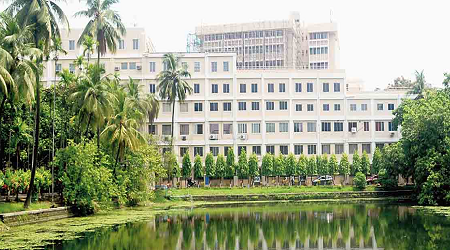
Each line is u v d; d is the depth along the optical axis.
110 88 57.25
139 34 95.19
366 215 51.09
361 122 93.25
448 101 65.19
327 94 93.62
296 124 93.38
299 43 163.88
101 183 52.12
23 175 46.94
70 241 34.09
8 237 35.66
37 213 45.19
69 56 93.44
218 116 93.31
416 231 38.72
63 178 50.62
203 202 73.50
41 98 57.75
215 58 94.44
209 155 87.75
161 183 88.38
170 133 93.50
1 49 38.81
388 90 100.44
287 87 93.94
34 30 47.25
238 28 160.50
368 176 88.94
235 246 33.38
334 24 153.88
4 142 55.81
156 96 93.06
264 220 47.72
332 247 32.84
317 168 86.94
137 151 63.06
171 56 79.38
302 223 45.00
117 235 37.41
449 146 61.94
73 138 61.75
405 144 67.50
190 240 35.62
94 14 62.34
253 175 86.69
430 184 61.69
